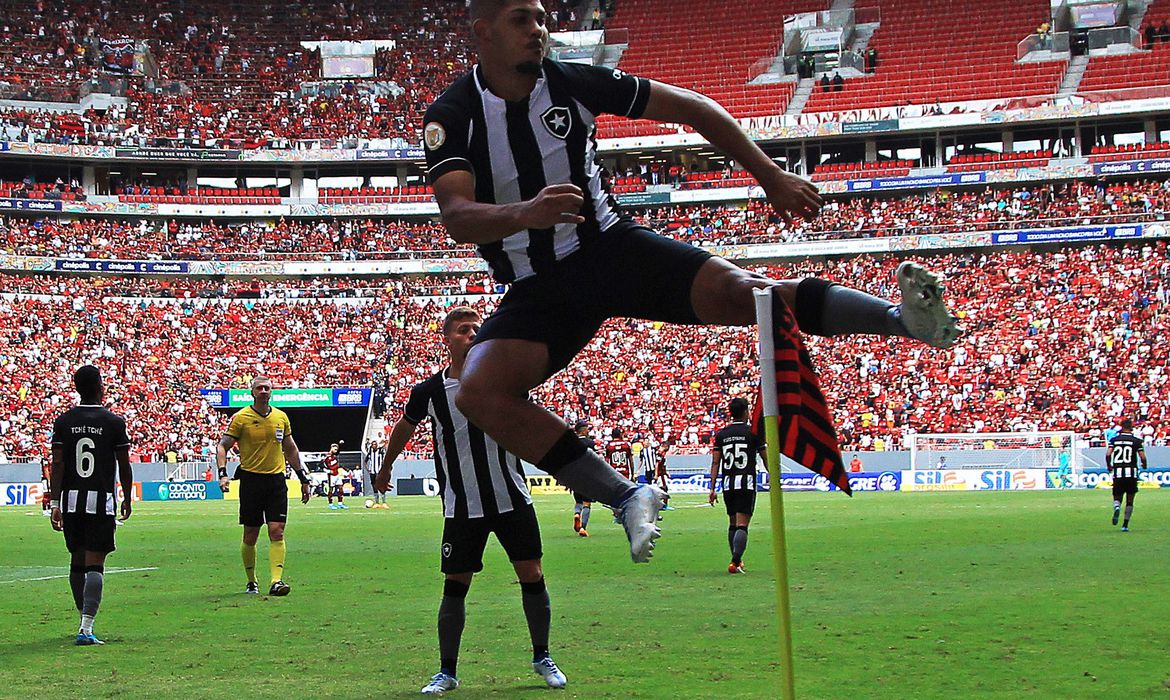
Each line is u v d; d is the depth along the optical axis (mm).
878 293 51344
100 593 9453
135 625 10312
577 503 21344
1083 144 56562
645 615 10336
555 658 8250
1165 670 7379
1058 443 40844
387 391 48438
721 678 7312
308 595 12461
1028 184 55625
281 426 12805
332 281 57031
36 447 43594
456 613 7336
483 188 4305
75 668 8117
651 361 49125
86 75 61250
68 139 57312
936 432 43875
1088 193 53625
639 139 58531
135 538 22016
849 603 10828
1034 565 14016
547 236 4266
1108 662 7668
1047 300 48750
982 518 23531
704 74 62250
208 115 61062
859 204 55938
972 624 9398
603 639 9031
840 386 46438
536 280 4332
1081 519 22891
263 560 17234
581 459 4055
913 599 11008
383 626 10055
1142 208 51781
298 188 61562
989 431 43594
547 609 7457
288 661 8328
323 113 62188
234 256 56344
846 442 43344
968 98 57750
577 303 4316
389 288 56062
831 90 59906
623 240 4277
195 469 44688
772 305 3834
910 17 62625
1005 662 7703
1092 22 58500
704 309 4141
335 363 50656
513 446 4184
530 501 7469
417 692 7152
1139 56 57344
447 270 56688
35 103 59094
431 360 50844
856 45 61812
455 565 7340
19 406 45531
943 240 53000
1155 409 42500
